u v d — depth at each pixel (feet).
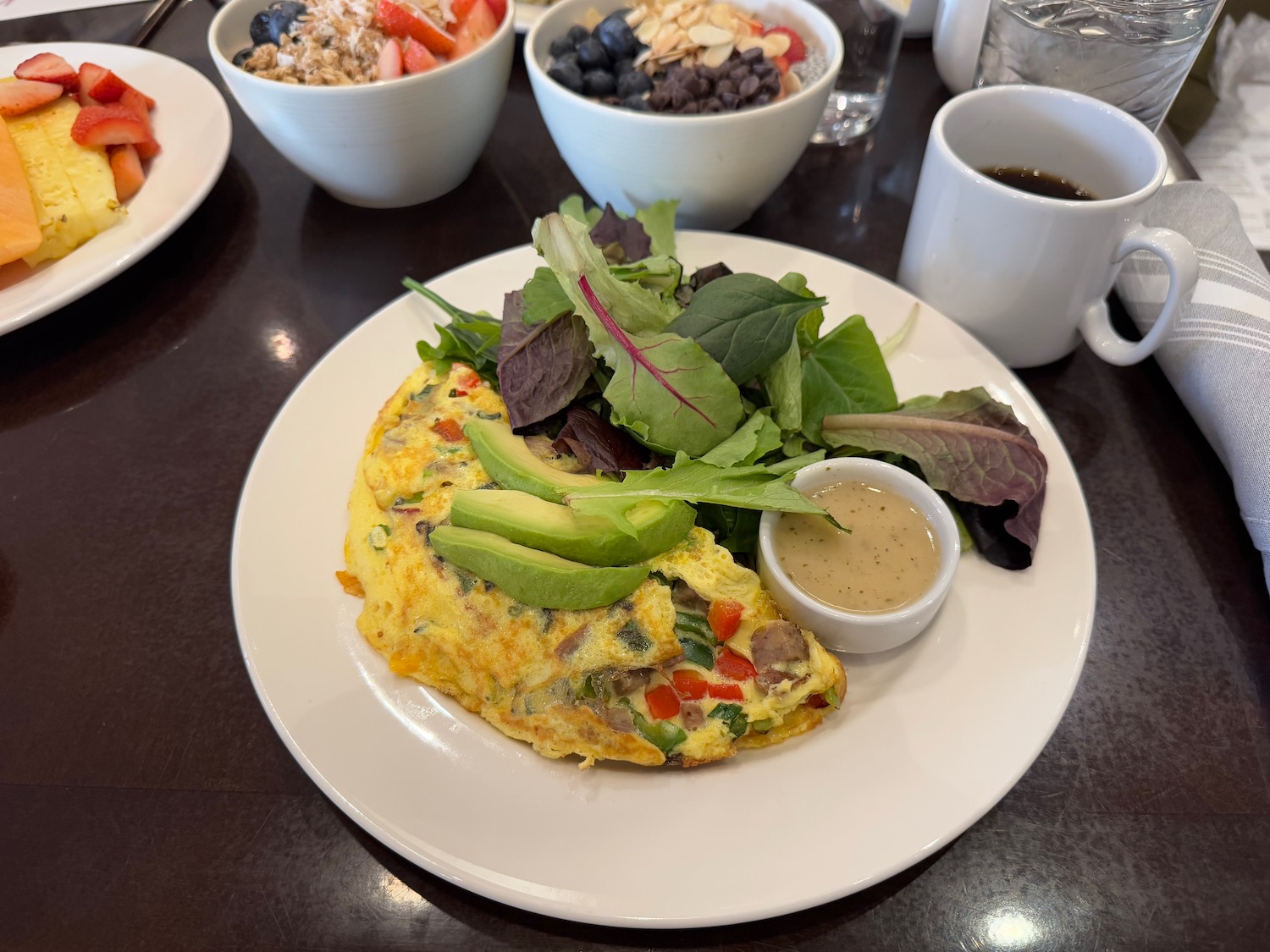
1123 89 1.31
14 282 1.30
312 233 1.49
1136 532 1.11
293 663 0.95
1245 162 1.53
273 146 1.49
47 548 1.12
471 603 0.96
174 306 1.38
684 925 0.79
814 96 1.27
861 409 1.12
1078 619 0.96
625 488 0.94
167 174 1.44
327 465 1.11
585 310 1.01
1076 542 1.01
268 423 1.24
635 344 1.01
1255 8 1.68
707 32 1.37
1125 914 0.86
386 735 0.91
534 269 1.28
